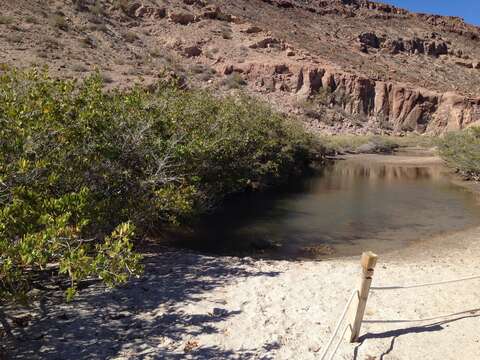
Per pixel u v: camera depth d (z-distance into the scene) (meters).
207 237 10.60
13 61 26.08
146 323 5.52
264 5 85.88
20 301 4.72
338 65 63.62
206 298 6.36
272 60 55.19
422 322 5.77
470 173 23.73
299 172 23.83
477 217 13.88
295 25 81.50
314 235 11.29
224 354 4.88
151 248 9.08
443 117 62.88
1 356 4.66
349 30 91.62
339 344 4.80
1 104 5.63
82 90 7.38
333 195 17.39
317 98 54.50
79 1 44.84
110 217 6.88
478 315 6.04
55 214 4.73
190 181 9.54
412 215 14.03
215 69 50.34
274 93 51.34
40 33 33.56
